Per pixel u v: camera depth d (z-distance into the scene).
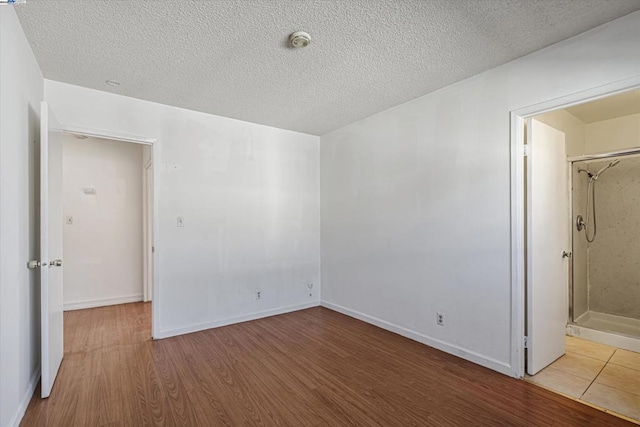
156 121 3.11
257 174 3.78
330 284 4.15
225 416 1.88
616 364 2.53
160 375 2.36
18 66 1.82
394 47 2.14
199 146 3.36
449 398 2.06
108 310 4.04
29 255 2.08
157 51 2.18
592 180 3.63
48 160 2.10
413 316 3.05
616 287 3.52
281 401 2.03
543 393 2.11
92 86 2.74
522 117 2.29
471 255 2.58
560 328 2.66
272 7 1.72
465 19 1.84
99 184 4.26
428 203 2.91
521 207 2.30
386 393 2.12
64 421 1.82
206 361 2.60
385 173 3.35
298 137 4.15
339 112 3.41
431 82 2.68
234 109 3.30
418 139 3.00
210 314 3.40
